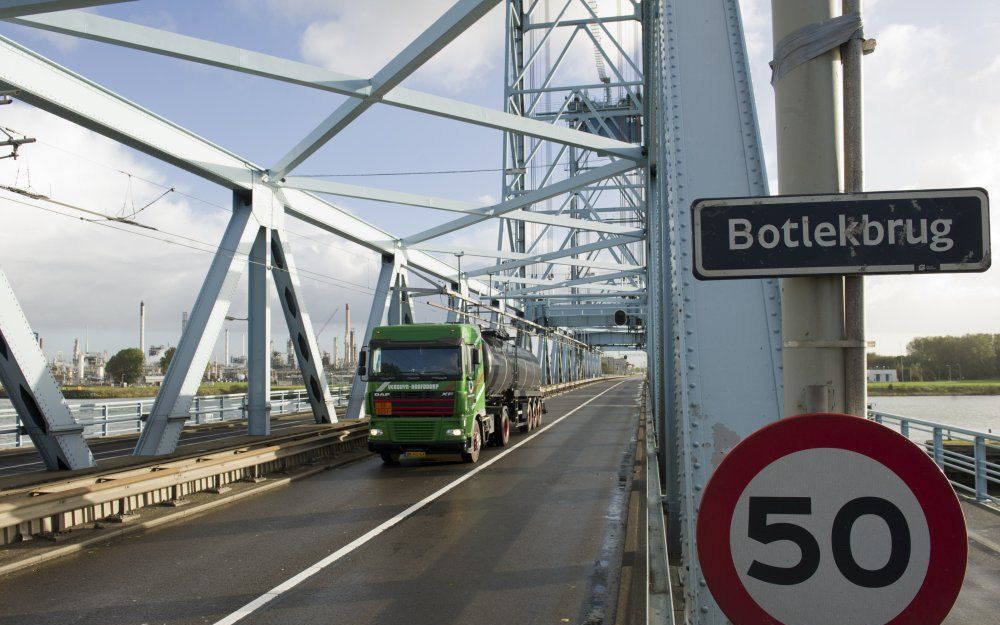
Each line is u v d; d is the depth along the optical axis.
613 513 11.08
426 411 16.80
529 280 44.28
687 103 4.12
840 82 2.38
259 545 9.13
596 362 117.56
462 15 11.52
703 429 3.54
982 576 7.10
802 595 1.95
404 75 13.23
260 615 6.45
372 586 7.33
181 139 15.48
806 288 2.24
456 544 9.14
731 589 1.98
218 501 11.93
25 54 11.85
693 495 3.47
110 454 19.44
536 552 8.72
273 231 19.06
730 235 2.23
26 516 8.82
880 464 1.93
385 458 17.66
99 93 13.34
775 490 1.98
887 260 2.16
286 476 14.95
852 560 1.94
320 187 19.86
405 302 28.23
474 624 6.23
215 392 55.31
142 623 6.24
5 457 19.66
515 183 44.56
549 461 17.56
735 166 3.98
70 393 50.53
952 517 1.89
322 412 20.92
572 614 6.48
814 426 1.97
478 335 18.70
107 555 8.65
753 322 3.63
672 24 4.25
